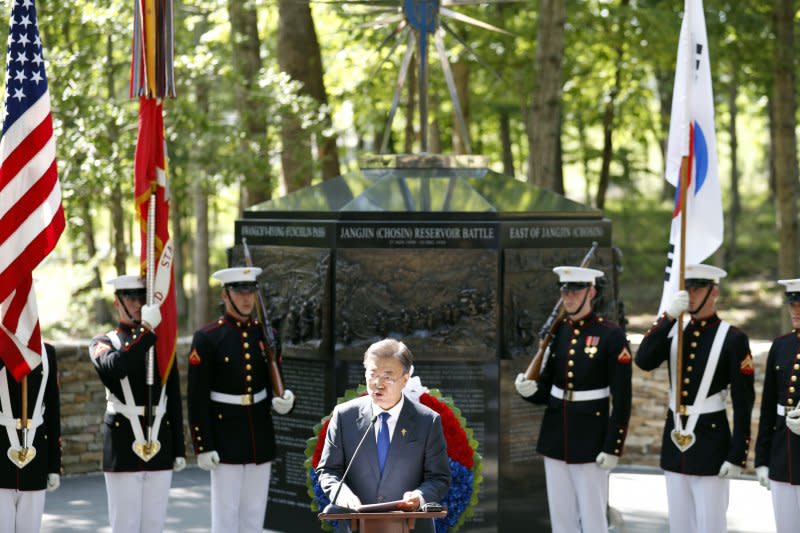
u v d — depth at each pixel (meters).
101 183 17.05
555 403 10.06
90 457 14.36
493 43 24.12
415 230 10.66
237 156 18.52
